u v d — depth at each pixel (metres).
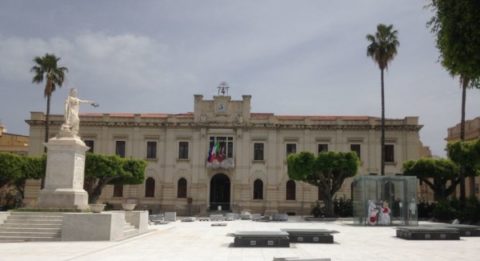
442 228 25.33
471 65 12.06
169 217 45.25
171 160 62.81
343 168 49.47
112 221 22.11
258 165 62.12
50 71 54.25
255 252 18.25
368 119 62.06
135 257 16.38
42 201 24.00
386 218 37.97
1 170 49.34
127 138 63.34
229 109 62.97
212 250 18.86
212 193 63.34
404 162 56.84
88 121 63.19
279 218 46.88
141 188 62.34
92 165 49.81
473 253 18.64
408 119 61.25
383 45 52.78
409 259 16.67
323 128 62.41
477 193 59.91
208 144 62.69
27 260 15.00
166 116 64.06
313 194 61.28
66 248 18.62
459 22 11.67
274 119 62.59
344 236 27.19
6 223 22.39
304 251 18.75
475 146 42.00
